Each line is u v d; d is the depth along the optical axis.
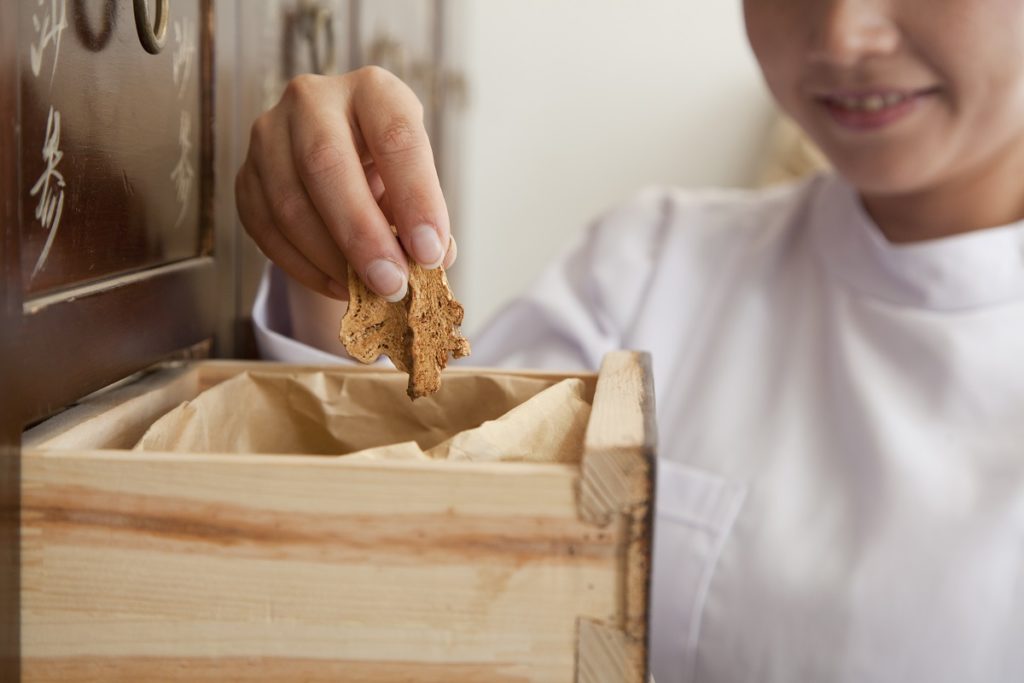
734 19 2.32
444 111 1.75
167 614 0.38
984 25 0.64
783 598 0.68
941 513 0.67
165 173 0.51
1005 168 0.73
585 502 0.37
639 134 2.39
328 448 0.52
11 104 0.38
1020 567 0.65
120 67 0.46
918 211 0.76
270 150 0.49
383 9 1.18
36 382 0.40
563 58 2.38
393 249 0.43
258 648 0.38
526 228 2.46
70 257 0.42
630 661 0.37
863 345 0.74
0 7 0.37
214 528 0.38
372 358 0.43
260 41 0.66
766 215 0.87
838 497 0.70
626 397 0.43
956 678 0.65
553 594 0.37
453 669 0.38
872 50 0.65
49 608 0.38
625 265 0.86
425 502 0.37
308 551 0.38
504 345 0.87
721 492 0.72
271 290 0.63
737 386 0.77
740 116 2.36
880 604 0.66
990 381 0.70
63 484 0.38
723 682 0.69
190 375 0.51
